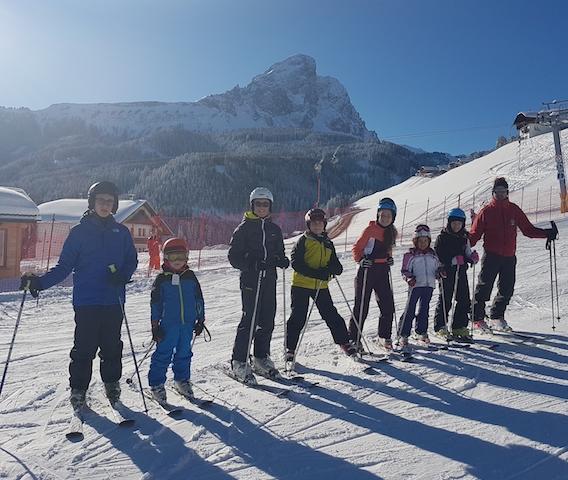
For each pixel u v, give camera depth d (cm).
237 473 330
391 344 603
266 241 510
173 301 452
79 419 406
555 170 4019
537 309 831
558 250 1570
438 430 392
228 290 1375
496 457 348
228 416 420
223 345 700
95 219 430
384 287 596
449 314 726
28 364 629
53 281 412
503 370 530
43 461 346
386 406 441
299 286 549
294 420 412
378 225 590
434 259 619
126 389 492
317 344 660
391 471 332
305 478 323
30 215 1800
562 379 499
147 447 366
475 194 3941
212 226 5653
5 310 1108
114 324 432
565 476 321
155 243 1948
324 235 552
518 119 5791
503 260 668
